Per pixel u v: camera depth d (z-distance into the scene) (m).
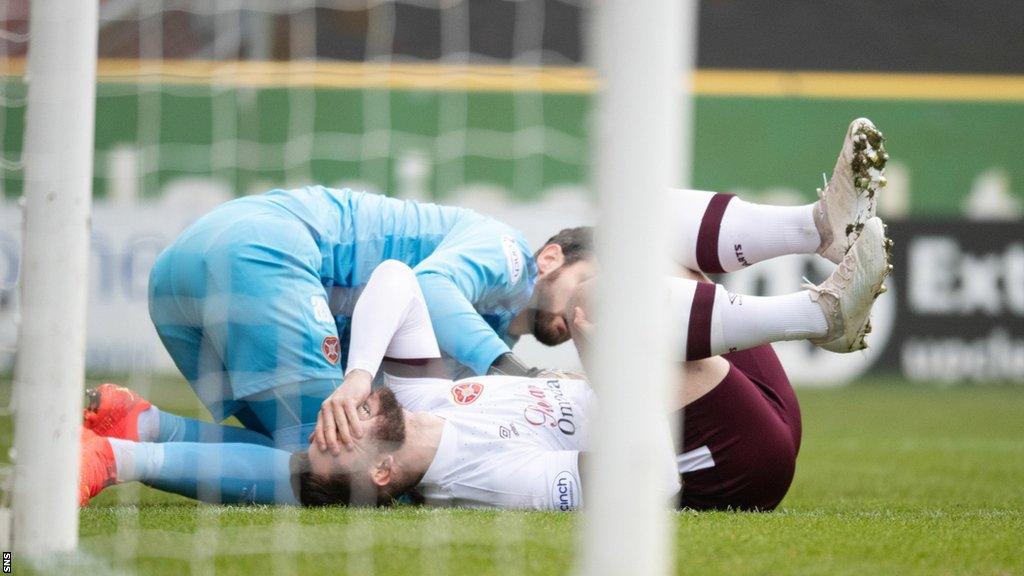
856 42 36.44
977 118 35.78
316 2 33.50
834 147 35.53
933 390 33.41
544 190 33.38
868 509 12.63
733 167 35.44
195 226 12.83
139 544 8.68
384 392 11.01
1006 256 35.44
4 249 29.03
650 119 5.80
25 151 7.88
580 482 10.80
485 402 11.33
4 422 20.48
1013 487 15.77
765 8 36.75
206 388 13.05
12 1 28.94
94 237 29.67
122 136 30.27
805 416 27.44
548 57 35.38
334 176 31.80
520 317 13.59
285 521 9.78
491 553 8.41
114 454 10.80
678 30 5.86
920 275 35.44
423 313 11.78
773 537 9.23
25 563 7.88
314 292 12.24
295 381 11.99
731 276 32.97
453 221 13.75
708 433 11.12
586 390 11.49
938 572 8.12
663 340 5.91
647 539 5.90
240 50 31.17
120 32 30.55
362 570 7.93
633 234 5.82
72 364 7.99
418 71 33.06
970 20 36.94
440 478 10.94
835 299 10.39
